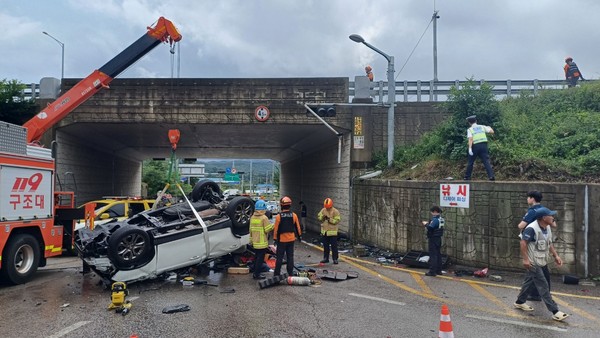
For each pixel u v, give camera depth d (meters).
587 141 11.21
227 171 56.94
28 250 9.23
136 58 13.53
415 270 10.33
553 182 9.62
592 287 8.24
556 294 7.74
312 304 7.18
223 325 6.03
